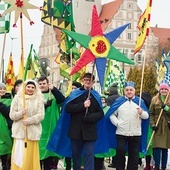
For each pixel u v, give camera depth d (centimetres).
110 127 880
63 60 1319
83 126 757
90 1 7006
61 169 998
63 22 1112
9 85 1377
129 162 831
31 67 1398
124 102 833
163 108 911
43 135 868
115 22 7288
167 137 927
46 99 875
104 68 750
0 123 846
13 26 762
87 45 746
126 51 7112
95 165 916
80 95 770
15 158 727
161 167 961
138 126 827
